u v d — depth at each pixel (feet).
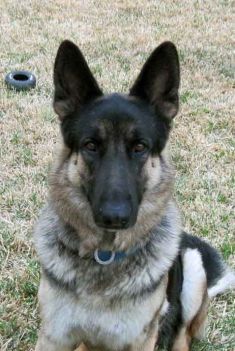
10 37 10.90
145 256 4.32
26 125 7.69
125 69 9.80
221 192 6.70
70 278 4.26
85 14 12.73
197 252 5.14
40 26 11.71
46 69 9.49
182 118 8.22
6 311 5.14
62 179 4.25
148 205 4.29
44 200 6.29
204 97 8.97
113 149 4.14
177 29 12.14
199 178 6.90
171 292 4.75
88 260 4.27
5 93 8.55
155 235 4.39
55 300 4.30
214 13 13.43
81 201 4.21
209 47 11.23
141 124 4.21
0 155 7.04
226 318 5.29
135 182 4.17
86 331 4.35
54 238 4.35
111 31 11.73
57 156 4.34
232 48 11.31
